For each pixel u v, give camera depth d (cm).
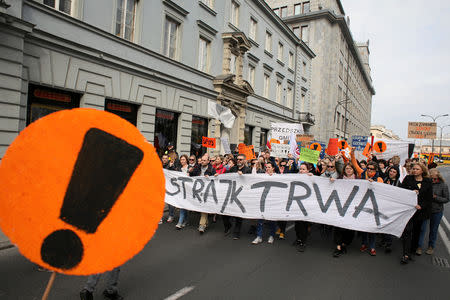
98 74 966
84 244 208
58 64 845
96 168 212
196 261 513
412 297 414
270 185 646
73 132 209
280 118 2505
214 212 673
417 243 582
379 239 731
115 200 216
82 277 431
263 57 2166
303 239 604
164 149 1305
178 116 1372
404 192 568
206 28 1496
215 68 1605
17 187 193
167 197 715
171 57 1319
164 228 711
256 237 672
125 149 222
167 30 1288
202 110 1502
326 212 603
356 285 445
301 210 616
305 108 3067
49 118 204
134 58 1099
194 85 1417
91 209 211
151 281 428
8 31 676
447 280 480
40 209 199
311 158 804
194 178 700
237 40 1706
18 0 698
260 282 440
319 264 528
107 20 997
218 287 418
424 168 574
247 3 1920
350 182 604
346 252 605
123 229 218
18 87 703
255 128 2127
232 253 564
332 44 4084
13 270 446
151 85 1178
